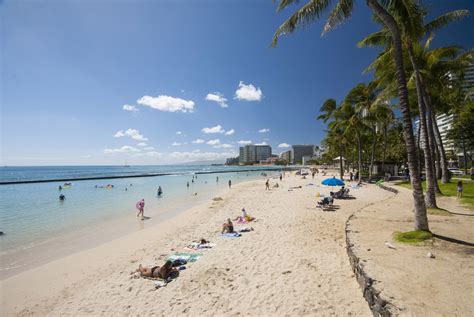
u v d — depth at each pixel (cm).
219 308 493
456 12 1230
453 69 1611
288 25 822
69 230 1302
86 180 5688
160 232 1188
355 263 560
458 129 2762
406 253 573
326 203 1429
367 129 2919
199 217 1488
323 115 3588
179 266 706
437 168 2288
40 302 594
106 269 761
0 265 841
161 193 2803
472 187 1722
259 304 493
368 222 881
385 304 381
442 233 708
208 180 5447
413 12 1020
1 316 543
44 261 871
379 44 1220
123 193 3055
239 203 1930
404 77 705
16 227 1373
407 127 710
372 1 721
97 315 516
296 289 534
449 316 342
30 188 3884
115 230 1289
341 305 462
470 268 484
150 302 542
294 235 927
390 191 1966
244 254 771
